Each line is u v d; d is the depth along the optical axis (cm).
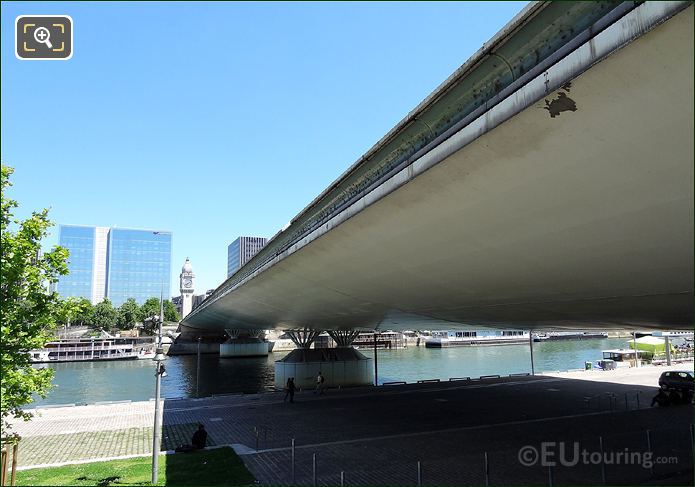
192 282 17138
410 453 1892
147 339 11581
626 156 774
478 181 985
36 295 1288
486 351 10681
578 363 7756
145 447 2156
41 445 2233
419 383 4438
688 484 1402
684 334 7494
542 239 1124
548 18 740
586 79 672
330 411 3008
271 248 2470
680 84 624
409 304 2336
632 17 591
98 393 5309
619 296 1558
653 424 2347
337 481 1547
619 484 1423
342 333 5350
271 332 12544
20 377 1225
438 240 1321
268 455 1902
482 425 2436
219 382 6219
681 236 962
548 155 837
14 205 1277
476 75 890
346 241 1598
